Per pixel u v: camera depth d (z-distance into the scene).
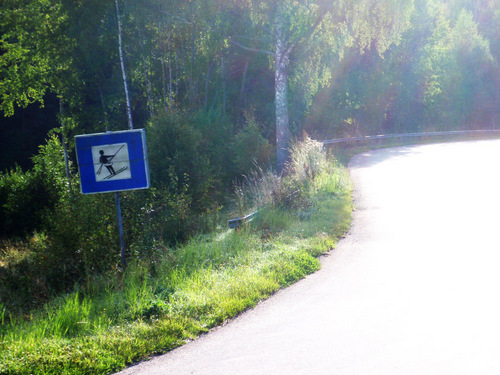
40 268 8.93
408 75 46.12
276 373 3.99
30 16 27.36
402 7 20.78
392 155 26.30
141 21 27.20
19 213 23.92
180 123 18.20
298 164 16.09
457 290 5.61
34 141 42.31
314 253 8.09
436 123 49.56
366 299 5.65
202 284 6.69
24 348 4.62
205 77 30.30
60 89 29.06
